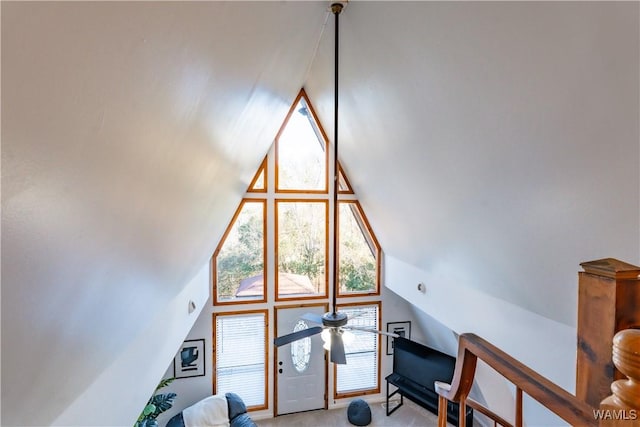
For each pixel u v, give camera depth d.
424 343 6.21
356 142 4.02
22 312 0.63
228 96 1.37
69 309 0.85
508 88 1.66
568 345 2.34
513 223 2.24
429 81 2.12
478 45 1.65
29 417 0.92
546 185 1.83
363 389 5.96
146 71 0.69
